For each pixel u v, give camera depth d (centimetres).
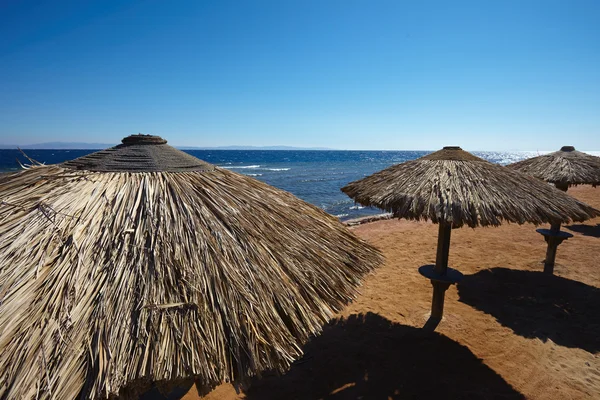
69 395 126
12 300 148
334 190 2534
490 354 419
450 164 436
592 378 373
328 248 252
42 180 228
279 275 200
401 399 347
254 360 153
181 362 141
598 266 697
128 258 172
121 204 204
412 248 854
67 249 171
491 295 580
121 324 146
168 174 244
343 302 220
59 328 141
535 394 350
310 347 441
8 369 129
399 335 464
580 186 2141
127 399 142
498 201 369
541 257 761
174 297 161
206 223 209
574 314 511
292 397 352
